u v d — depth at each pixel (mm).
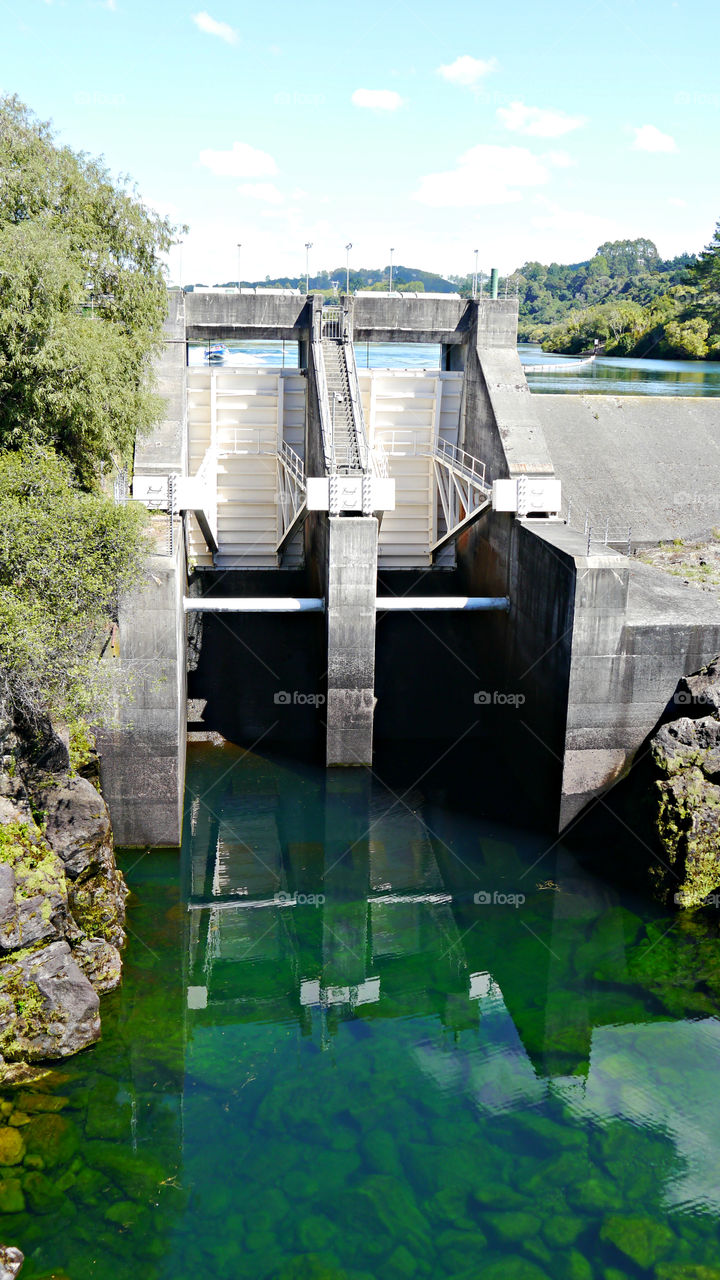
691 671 28484
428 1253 15617
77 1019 19844
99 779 26453
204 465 36094
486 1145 18094
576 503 41562
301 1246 15734
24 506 21078
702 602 30438
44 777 21922
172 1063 20047
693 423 46438
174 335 36781
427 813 31500
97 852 22688
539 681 30906
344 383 36094
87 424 25828
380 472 40531
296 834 30297
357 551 30984
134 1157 17391
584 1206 16688
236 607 32312
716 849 26172
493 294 39312
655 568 34844
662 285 151500
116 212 27812
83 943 21500
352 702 32438
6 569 20859
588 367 82438
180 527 30406
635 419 46312
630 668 28234
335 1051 20984
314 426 36969
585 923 25891
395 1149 17938
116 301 28547
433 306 38594
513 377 37438
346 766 33094
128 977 22562
